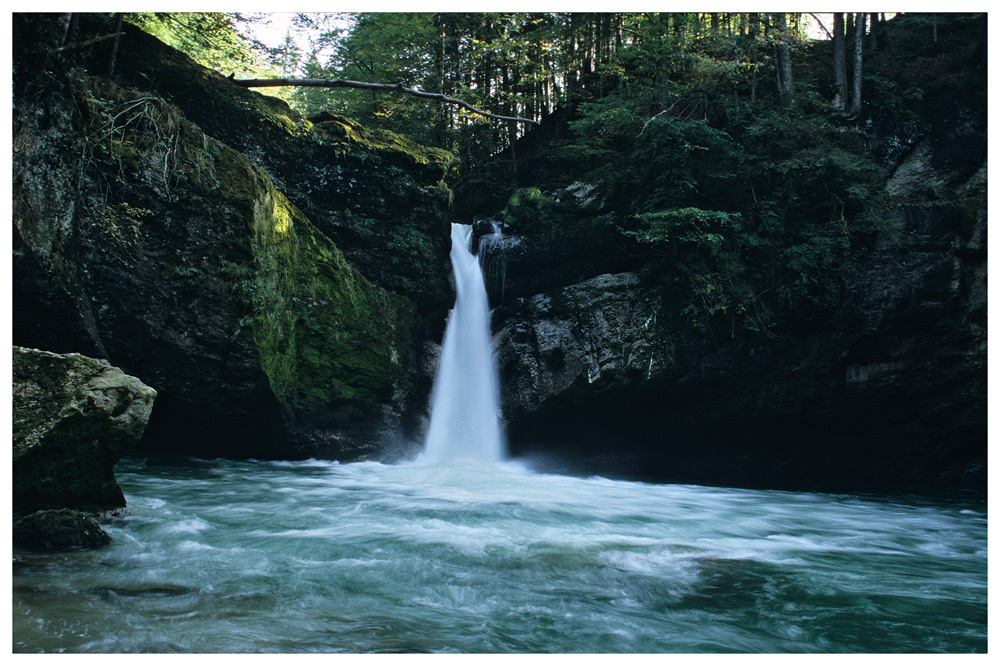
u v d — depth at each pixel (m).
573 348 14.84
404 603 5.10
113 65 12.67
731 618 5.11
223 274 11.61
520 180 19.34
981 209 13.57
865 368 13.62
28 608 4.49
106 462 6.98
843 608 5.45
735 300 13.58
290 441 13.11
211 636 4.18
